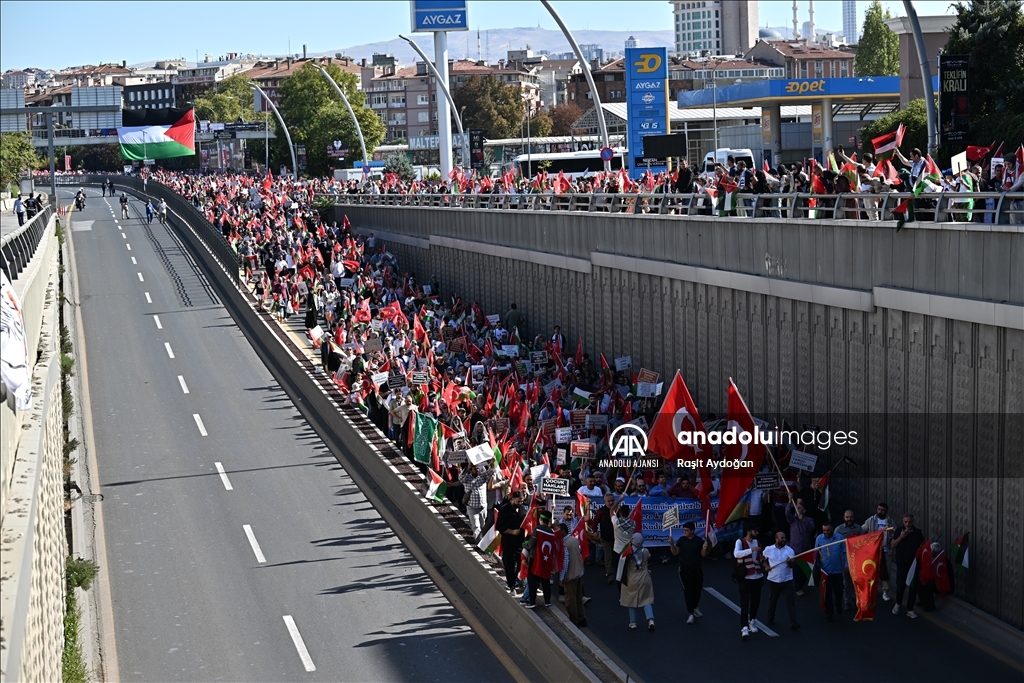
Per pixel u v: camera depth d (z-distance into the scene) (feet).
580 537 78.13
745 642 68.85
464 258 176.76
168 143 359.66
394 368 125.59
